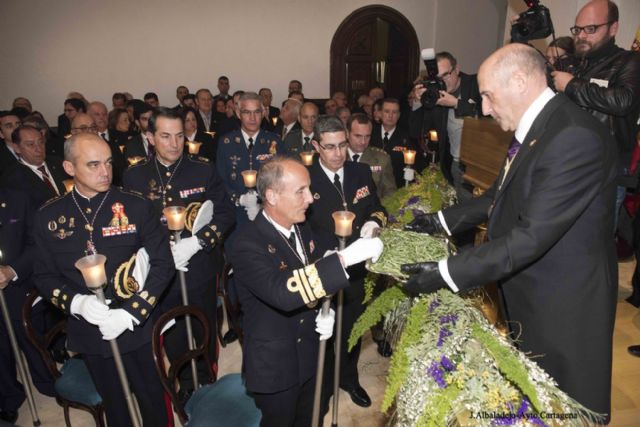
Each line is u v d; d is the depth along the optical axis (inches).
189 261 108.0
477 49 359.3
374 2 370.6
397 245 69.0
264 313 73.2
